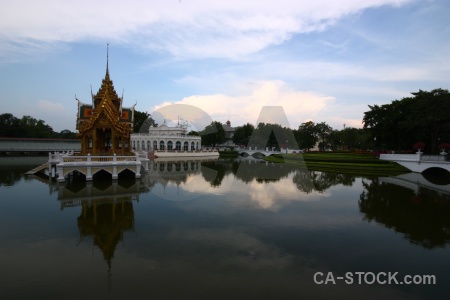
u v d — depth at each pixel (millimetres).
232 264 8375
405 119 41562
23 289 7309
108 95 28203
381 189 22078
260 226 9695
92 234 11312
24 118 91438
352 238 10469
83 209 15188
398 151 49656
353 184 24141
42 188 21094
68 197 18094
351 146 87875
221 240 9719
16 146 68812
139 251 9398
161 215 13031
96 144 26969
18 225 12500
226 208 10484
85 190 20297
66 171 23078
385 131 45938
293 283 7508
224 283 7480
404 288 7496
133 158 26031
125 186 21766
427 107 36781
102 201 16953
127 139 29703
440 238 11180
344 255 9078
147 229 11305
